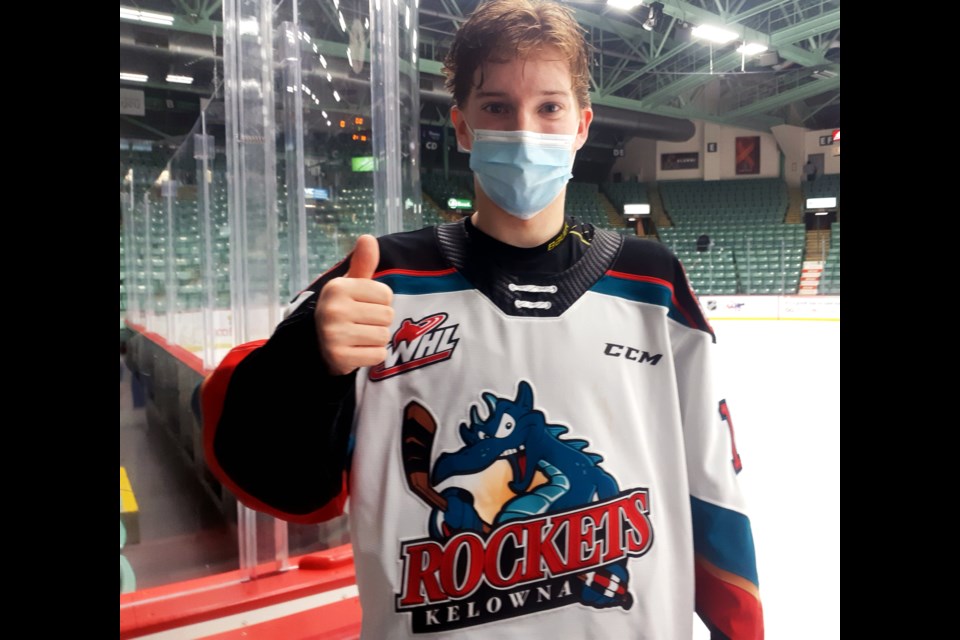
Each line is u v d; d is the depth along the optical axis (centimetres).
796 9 1170
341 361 77
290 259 251
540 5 93
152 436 496
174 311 562
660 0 1053
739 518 99
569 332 93
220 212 351
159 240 645
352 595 220
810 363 791
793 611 234
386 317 80
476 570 87
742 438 472
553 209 97
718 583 99
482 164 93
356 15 238
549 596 89
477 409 89
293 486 86
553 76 92
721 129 1873
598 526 90
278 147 245
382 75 233
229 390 85
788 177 1836
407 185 253
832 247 1595
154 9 755
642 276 99
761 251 1578
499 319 92
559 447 90
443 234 98
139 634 193
